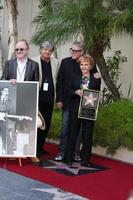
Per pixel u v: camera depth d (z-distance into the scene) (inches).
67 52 371.2
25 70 236.4
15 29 365.4
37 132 252.5
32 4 407.5
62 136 247.9
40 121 237.3
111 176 223.0
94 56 285.6
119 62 343.9
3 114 231.1
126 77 342.3
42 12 295.6
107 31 267.9
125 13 261.0
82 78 235.1
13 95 230.8
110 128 261.7
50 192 189.2
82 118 232.8
